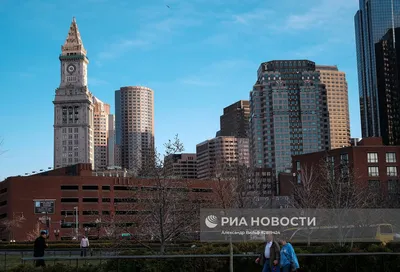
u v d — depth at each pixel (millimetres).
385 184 119438
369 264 30375
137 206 39156
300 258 30531
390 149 122375
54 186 163875
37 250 34562
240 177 89625
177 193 38750
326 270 29141
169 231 37906
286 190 177125
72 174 183250
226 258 31266
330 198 72062
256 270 31172
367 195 77625
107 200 166625
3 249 78312
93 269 28781
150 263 28922
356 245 43031
